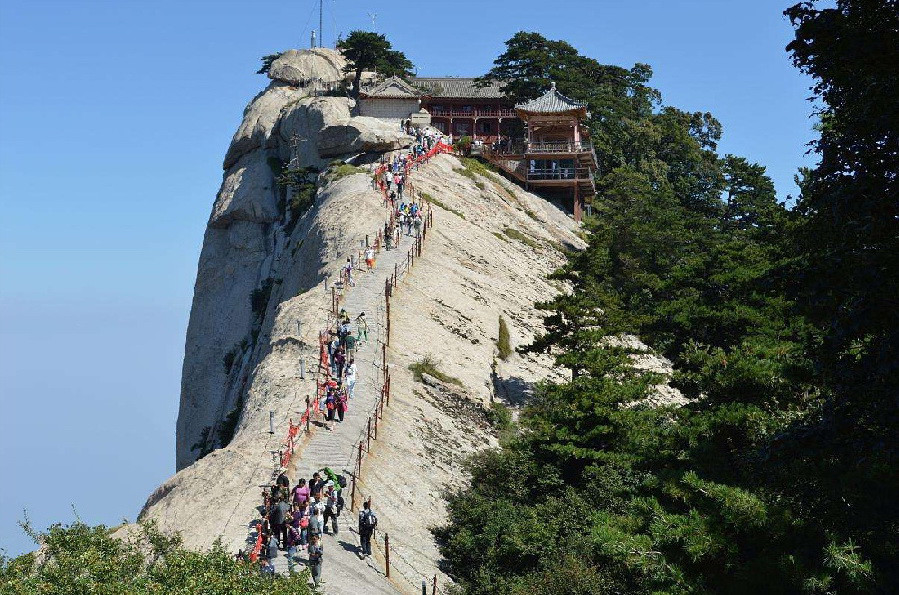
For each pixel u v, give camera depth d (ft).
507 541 138.31
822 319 104.01
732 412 121.29
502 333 233.76
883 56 95.71
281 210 415.44
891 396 87.66
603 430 160.15
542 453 163.84
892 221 92.94
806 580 99.04
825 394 115.55
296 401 167.84
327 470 135.85
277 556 120.37
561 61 429.79
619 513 141.49
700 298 206.90
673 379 144.36
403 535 141.49
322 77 475.31
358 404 172.45
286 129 428.15
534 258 302.25
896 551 99.91
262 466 144.87
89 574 91.76
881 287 89.81
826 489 103.04
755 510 106.01
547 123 383.24
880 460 99.66
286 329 198.90
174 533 126.52
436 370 199.11
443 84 462.60
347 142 381.19
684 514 114.83
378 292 219.82
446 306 229.66
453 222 292.20
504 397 213.25
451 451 172.76
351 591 116.16
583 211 395.14
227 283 413.80
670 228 292.81
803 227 108.99
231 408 319.88
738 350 138.72
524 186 381.60
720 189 395.34
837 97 102.73
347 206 278.87
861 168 94.12
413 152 352.69
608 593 125.29
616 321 200.54
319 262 257.96
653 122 448.24
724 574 107.96
